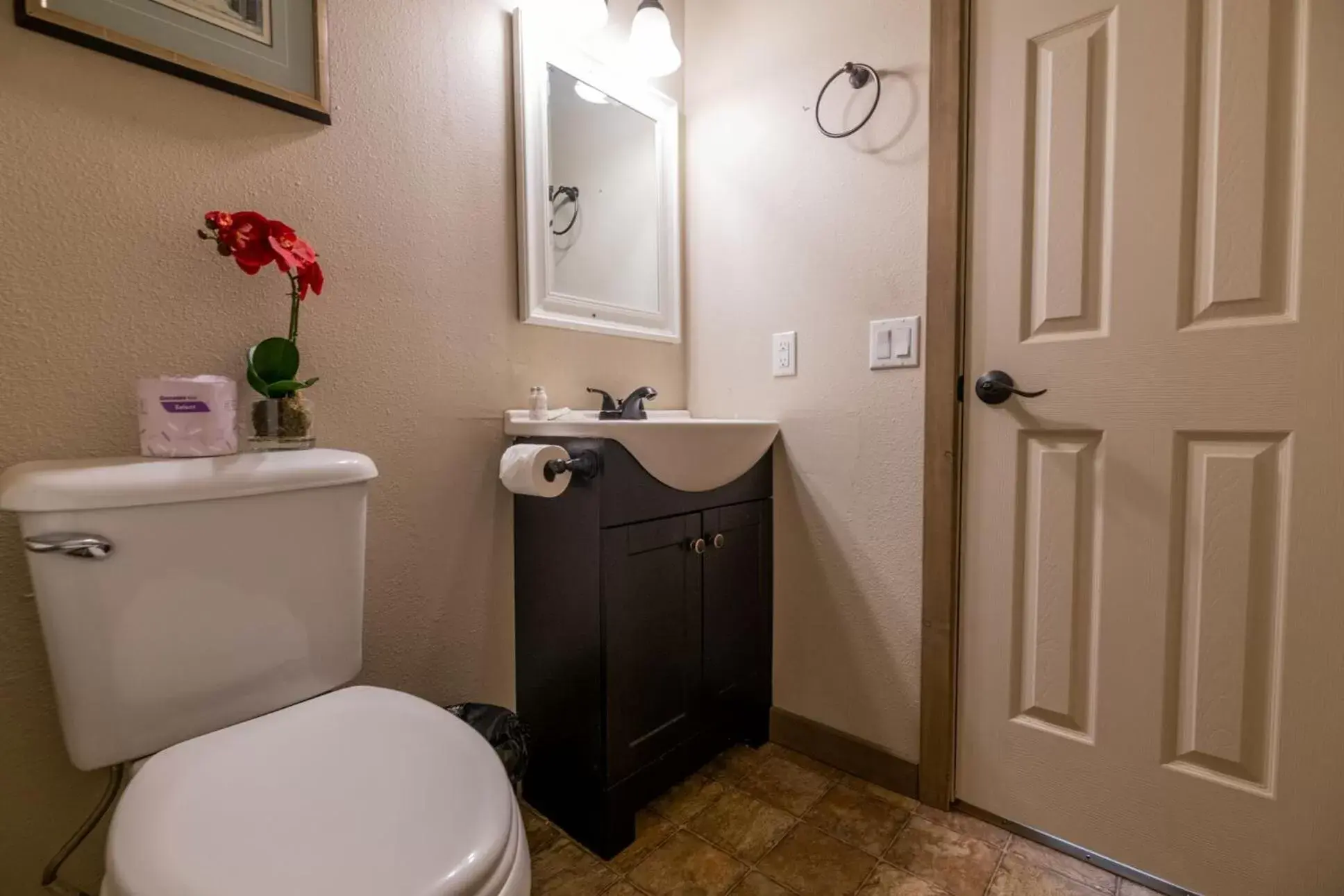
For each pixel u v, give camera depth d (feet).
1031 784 3.87
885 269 4.30
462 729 2.55
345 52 3.44
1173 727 3.40
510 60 4.24
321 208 3.38
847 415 4.55
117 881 1.72
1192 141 3.21
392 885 1.71
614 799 3.76
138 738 2.46
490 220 4.15
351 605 3.06
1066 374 3.62
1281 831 3.13
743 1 5.08
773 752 4.95
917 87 4.10
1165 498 3.35
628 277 5.08
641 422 3.72
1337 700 2.97
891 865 3.67
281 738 2.38
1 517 2.57
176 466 2.51
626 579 3.82
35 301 2.60
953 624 4.09
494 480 4.23
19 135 2.54
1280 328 3.03
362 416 3.59
